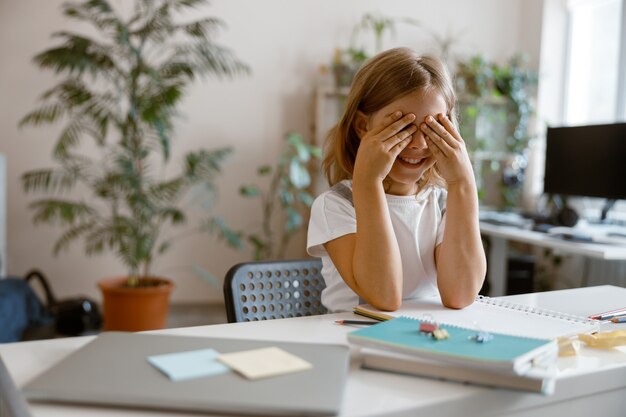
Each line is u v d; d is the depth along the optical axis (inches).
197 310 146.3
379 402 21.1
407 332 26.2
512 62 157.2
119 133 140.7
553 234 100.0
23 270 140.8
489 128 154.3
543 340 25.1
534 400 23.5
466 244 36.9
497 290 121.8
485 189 166.9
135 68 114.1
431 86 37.6
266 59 150.6
